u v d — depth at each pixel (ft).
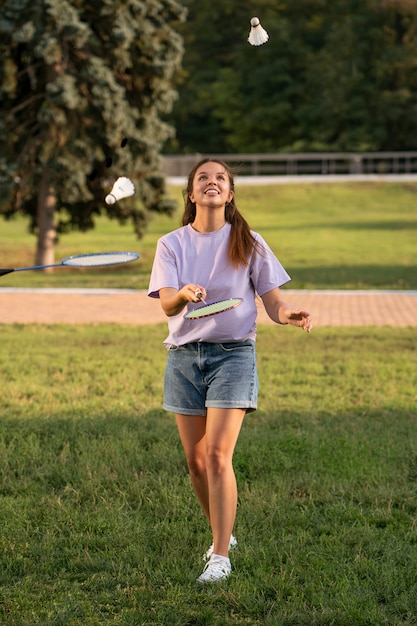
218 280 23.58
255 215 201.57
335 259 135.13
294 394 47.26
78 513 27.25
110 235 175.94
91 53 129.18
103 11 125.70
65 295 94.84
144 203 135.13
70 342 63.72
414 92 286.87
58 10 120.37
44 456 33.01
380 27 280.92
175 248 23.88
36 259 139.44
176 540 25.23
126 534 25.66
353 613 20.58
